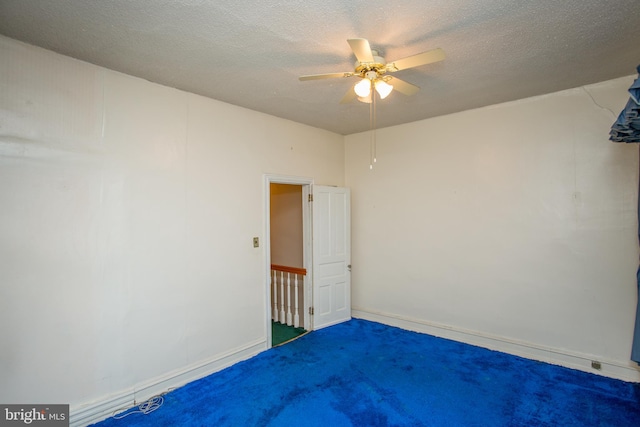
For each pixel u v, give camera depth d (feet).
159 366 9.74
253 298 12.37
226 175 11.64
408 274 14.84
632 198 9.96
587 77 9.94
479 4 6.27
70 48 7.82
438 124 13.83
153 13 6.44
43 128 7.83
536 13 6.59
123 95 9.17
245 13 6.47
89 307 8.47
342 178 16.88
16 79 7.48
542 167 11.44
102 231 8.73
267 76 9.48
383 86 7.89
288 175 13.96
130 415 8.60
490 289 12.57
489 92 11.07
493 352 12.21
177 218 10.27
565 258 11.02
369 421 8.22
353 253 16.85
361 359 11.75
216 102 11.39
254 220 12.52
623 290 10.09
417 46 7.88
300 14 6.52
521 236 11.88
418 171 14.47
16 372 7.41
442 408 8.73
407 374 10.59
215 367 11.07
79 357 8.29
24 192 7.56
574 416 8.30
